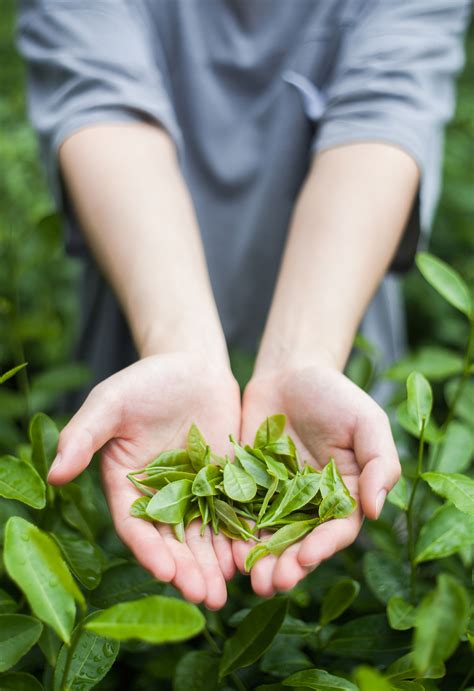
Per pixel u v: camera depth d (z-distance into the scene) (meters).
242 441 0.69
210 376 0.69
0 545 0.63
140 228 0.75
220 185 0.95
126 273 0.74
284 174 0.93
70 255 0.89
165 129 0.83
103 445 0.65
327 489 0.62
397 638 0.62
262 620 0.59
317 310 0.73
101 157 0.79
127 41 0.84
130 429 0.65
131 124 0.82
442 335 1.57
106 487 0.64
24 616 0.55
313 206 0.78
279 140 0.92
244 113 0.94
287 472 0.66
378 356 0.81
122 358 1.00
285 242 0.95
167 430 0.67
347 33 0.90
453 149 1.94
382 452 0.62
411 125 0.81
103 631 0.49
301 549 0.59
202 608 0.64
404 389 0.77
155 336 0.71
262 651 0.58
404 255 0.86
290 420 0.68
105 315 0.97
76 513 0.65
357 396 0.64
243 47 0.92
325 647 0.62
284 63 0.92
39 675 0.65
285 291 0.75
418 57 0.84
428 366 0.75
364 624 0.63
